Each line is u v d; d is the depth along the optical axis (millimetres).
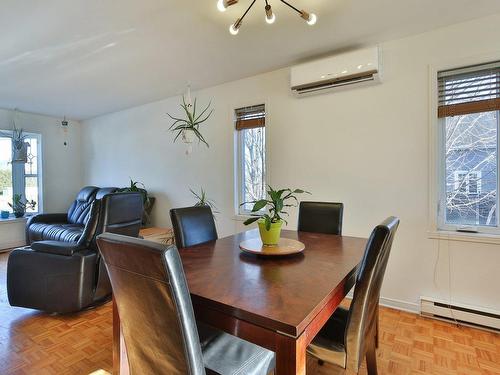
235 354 1177
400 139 2512
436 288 2391
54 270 2359
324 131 2885
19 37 2367
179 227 1948
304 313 927
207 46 2582
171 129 4219
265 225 1694
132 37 2395
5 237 4656
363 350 1276
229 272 1321
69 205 5527
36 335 2127
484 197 2297
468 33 2229
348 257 1570
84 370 1744
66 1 1888
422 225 2436
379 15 2123
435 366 1761
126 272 891
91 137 5480
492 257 2193
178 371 883
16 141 4754
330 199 2867
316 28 2295
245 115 3500
